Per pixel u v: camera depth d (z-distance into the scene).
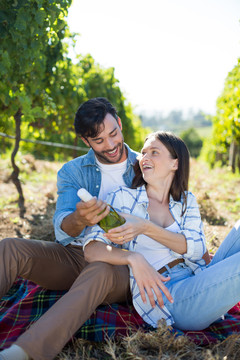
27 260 2.08
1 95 4.33
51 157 12.77
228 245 2.20
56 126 6.64
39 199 5.95
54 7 3.67
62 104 6.02
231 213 5.55
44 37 4.07
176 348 1.88
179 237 2.13
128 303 2.32
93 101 2.29
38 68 4.73
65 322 1.79
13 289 2.69
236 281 1.89
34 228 4.31
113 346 1.91
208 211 5.09
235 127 8.88
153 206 2.28
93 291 1.90
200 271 2.22
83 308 1.86
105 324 2.08
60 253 2.29
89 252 2.03
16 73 4.36
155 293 1.96
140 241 2.20
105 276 1.94
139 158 2.31
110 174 2.46
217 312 1.98
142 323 2.12
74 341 2.02
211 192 6.70
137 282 1.95
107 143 2.28
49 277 2.27
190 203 2.29
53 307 1.83
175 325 2.11
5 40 3.79
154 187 2.27
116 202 2.25
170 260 2.20
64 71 6.21
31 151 12.66
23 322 2.21
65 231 2.18
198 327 2.08
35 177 8.01
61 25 3.98
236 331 2.15
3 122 5.38
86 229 2.19
